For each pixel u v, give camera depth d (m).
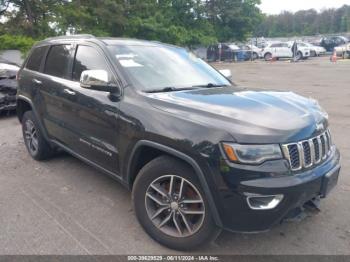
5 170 5.03
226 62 34.84
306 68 23.05
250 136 2.68
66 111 4.32
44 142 5.18
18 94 5.51
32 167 5.14
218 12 38.38
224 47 36.94
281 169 2.70
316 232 3.45
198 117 2.91
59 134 4.65
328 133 3.33
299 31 104.00
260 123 2.79
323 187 3.00
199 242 2.99
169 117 3.03
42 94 4.84
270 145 2.69
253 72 21.20
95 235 3.37
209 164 2.73
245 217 2.72
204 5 36.78
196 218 3.05
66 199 4.11
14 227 3.49
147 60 4.02
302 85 14.22
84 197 4.16
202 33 35.16
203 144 2.75
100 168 3.94
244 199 2.67
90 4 28.08
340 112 8.80
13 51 24.53
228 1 38.50
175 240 3.09
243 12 39.59
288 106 3.22
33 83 5.07
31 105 5.13
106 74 3.53
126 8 28.97
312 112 3.25
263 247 3.20
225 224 2.80
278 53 34.59
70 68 4.41
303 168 2.85
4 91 8.41
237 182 2.66
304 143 2.87
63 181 4.63
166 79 3.85
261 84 14.89
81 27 27.62
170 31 31.20
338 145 6.16
